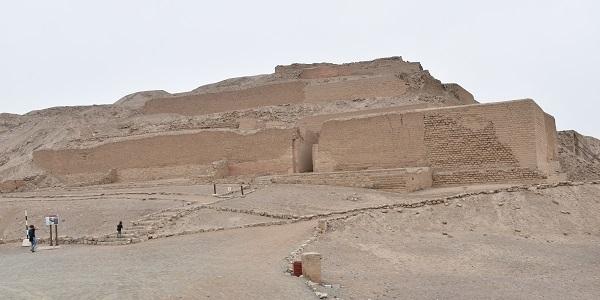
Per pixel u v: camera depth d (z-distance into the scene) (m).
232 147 45.12
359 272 17.70
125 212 30.45
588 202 27.45
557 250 21.55
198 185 40.44
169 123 57.28
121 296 12.71
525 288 16.20
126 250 20.81
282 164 42.72
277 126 47.28
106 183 49.12
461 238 23.09
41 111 86.12
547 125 38.88
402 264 19.17
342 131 39.34
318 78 60.25
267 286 14.30
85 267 17.17
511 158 33.81
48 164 53.69
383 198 30.34
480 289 16.03
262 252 19.27
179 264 17.22
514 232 24.33
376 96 52.69
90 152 51.78
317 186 35.81
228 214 27.56
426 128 36.50
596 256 20.66
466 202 27.11
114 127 61.62
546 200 27.36
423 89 52.19
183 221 26.11
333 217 25.44
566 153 47.59
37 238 26.02
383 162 37.69
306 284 15.11
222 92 59.56
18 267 17.83
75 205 34.31
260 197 31.84
